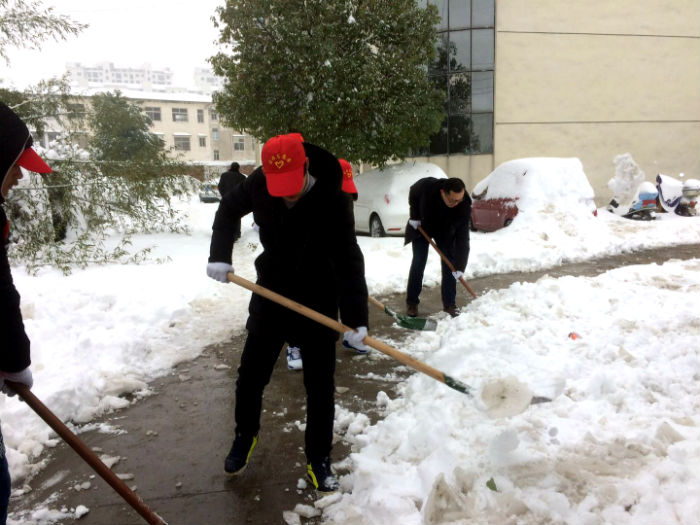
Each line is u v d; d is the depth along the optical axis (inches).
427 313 218.5
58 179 336.2
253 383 103.4
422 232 208.5
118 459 114.3
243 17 421.1
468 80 668.7
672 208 536.4
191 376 158.9
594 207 420.8
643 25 663.1
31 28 323.9
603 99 674.2
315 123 422.0
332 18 424.8
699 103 687.7
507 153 673.6
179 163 385.4
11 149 65.9
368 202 443.8
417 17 446.9
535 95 667.4
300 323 98.9
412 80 440.5
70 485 105.6
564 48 660.7
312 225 94.9
